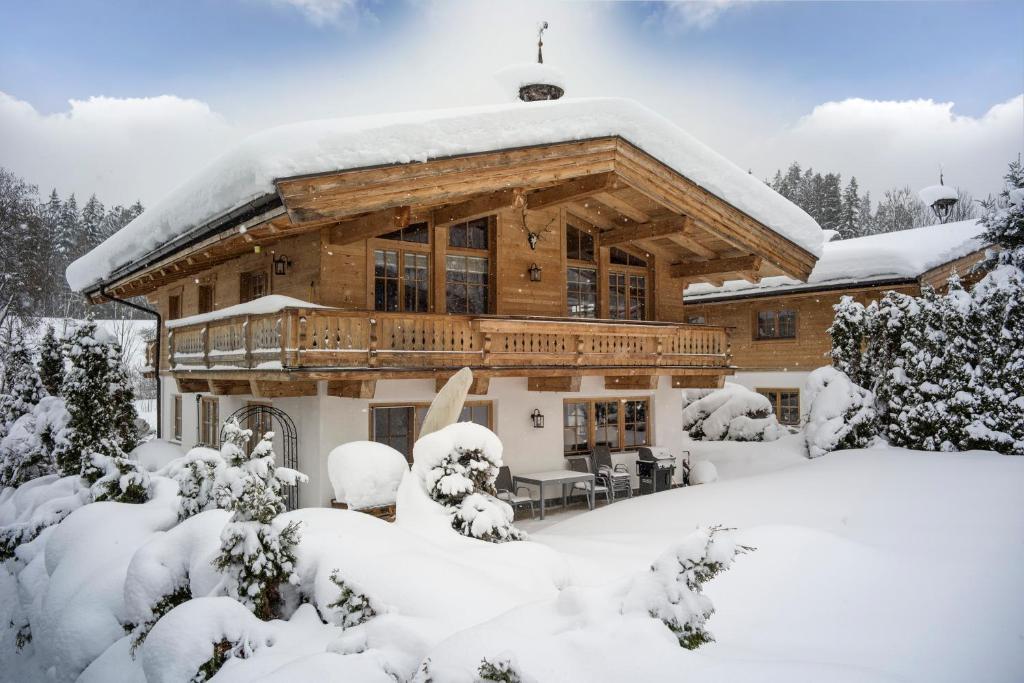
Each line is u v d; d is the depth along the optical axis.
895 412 14.01
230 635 4.51
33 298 35.09
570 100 11.25
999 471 10.52
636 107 11.73
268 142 8.56
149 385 38.91
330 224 11.22
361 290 11.68
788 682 3.34
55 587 6.44
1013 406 12.41
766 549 6.85
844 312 15.53
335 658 3.88
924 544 7.82
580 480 12.57
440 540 6.78
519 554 6.10
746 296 21.75
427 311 12.32
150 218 12.55
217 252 11.70
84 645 5.74
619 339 13.41
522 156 10.64
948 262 17.78
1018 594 6.16
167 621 4.54
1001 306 12.83
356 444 8.34
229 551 5.11
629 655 3.36
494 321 11.49
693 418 21.16
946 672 4.71
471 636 3.64
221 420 14.83
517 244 13.45
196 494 7.21
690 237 14.50
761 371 22.55
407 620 4.34
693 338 14.80
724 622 5.45
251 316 10.75
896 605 5.87
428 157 9.63
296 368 9.61
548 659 3.35
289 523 5.36
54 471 14.95
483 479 7.83
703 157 12.63
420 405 12.02
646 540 8.98
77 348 13.88
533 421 13.35
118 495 8.22
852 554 6.91
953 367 13.18
